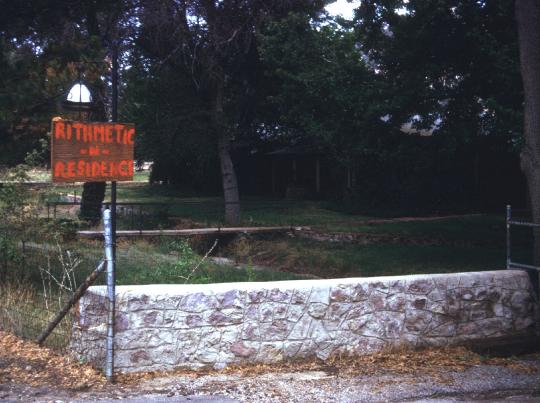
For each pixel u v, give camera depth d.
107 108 14.67
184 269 10.34
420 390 5.89
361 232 18.28
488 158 24.53
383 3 14.73
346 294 6.79
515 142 11.96
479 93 13.69
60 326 6.79
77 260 9.54
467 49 13.77
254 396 5.61
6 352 6.56
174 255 14.28
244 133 28.66
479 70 13.58
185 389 5.73
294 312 6.59
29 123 9.86
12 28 10.54
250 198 32.34
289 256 15.45
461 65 14.02
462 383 6.14
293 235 18.91
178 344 6.23
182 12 19.09
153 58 21.17
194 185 35.84
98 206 18.52
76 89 9.55
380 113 13.88
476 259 14.05
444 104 14.48
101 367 6.06
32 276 9.73
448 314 7.28
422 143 14.37
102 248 14.58
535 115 8.58
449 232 18.03
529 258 13.88
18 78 9.71
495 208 24.17
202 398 5.52
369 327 6.89
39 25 10.80
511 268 8.77
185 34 19.67
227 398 5.54
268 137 29.39
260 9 20.02
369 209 25.38
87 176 5.91
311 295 6.65
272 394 5.67
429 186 25.36
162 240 17.03
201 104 22.00
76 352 6.28
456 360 6.86
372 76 15.02
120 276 10.77
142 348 6.12
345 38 16.17
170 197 32.62
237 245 17.16
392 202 26.38
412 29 14.18
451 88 14.13
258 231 18.09
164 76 21.59
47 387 5.68
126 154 6.09
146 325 6.13
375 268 13.49
